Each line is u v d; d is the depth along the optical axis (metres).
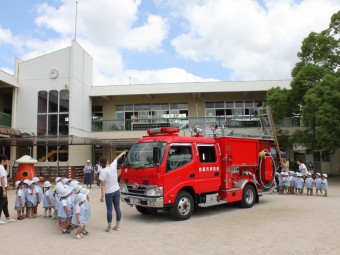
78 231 7.10
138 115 29.34
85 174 18.72
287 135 24.20
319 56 21.80
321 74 20.92
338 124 18.12
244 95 28.53
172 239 6.88
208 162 9.84
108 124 27.23
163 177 8.54
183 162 9.12
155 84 27.67
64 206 7.47
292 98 22.19
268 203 12.02
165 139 8.98
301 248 6.06
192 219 9.16
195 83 27.41
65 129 24.44
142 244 6.52
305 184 14.82
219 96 29.03
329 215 9.39
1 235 7.41
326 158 28.36
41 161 24.34
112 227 8.10
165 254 5.82
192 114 29.02
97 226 8.32
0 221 8.66
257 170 11.93
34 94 25.12
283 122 24.95
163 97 29.30
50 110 24.80
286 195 14.52
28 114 24.98
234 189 10.51
